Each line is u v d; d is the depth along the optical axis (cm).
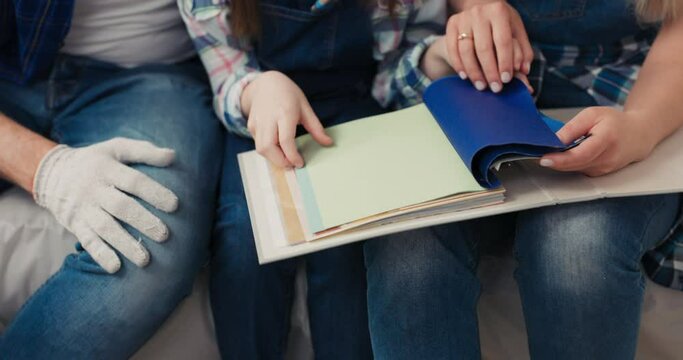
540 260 78
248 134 98
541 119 75
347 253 92
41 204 86
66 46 104
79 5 99
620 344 76
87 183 82
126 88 105
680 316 92
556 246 77
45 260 90
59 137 102
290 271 93
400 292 79
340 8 98
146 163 89
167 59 111
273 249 70
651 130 79
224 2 95
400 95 103
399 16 100
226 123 99
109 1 100
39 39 98
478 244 88
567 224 77
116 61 107
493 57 82
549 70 107
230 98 95
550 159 70
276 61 101
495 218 91
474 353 80
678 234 89
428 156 77
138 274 81
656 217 83
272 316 92
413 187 72
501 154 69
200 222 88
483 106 78
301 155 82
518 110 77
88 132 99
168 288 83
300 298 95
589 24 103
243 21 94
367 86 110
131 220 81
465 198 70
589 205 78
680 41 91
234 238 90
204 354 95
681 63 89
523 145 71
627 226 78
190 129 98
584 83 106
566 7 102
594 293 75
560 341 76
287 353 99
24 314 83
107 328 80
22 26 97
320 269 92
